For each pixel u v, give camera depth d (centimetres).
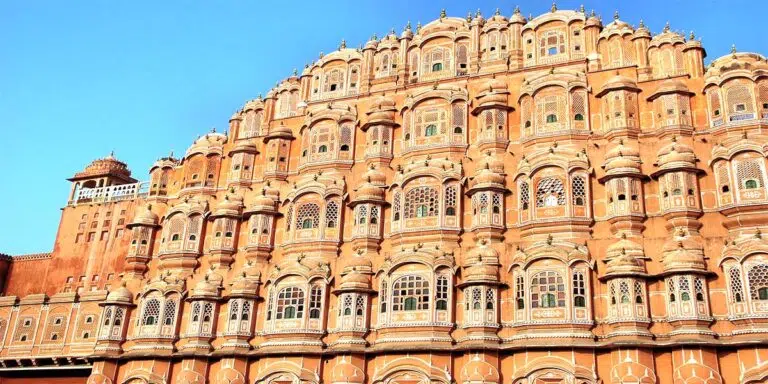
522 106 4309
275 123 4994
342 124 4697
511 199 4094
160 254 4753
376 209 4325
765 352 3319
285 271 4291
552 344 3581
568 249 3781
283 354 4097
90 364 4759
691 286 3509
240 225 4716
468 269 3938
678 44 4222
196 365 4256
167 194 5162
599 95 4203
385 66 4838
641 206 3822
